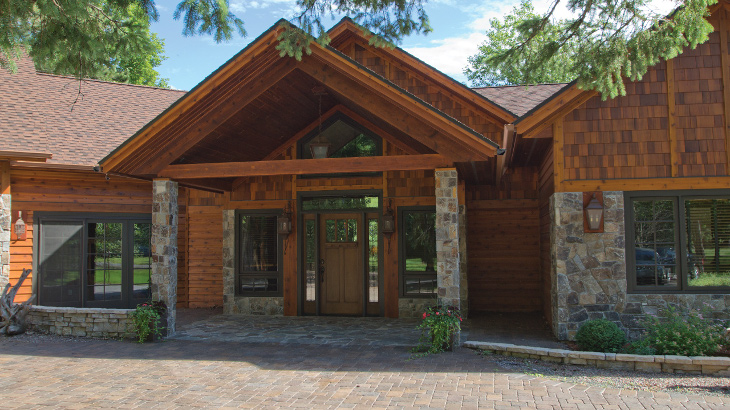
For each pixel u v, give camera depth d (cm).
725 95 784
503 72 764
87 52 622
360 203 1072
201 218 1214
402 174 1052
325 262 1085
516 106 1130
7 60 651
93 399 531
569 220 802
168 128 824
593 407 491
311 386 571
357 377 606
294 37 658
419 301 1037
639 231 798
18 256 1029
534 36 712
